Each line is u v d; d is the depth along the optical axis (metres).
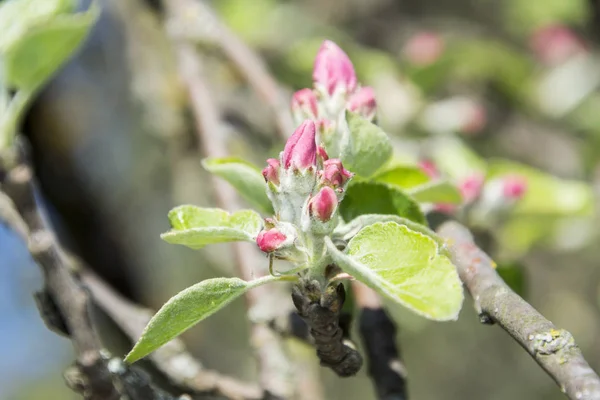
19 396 1.45
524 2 1.42
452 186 0.56
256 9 1.28
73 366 0.55
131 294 0.96
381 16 1.46
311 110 0.53
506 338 1.36
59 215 0.96
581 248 0.90
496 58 1.14
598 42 1.15
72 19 0.58
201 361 1.00
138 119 1.00
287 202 0.50
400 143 0.92
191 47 0.79
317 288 0.50
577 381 0.46
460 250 0.53
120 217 0.97
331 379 1.18
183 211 0.52
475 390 1.36
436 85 1.11
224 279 0.49
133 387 0.57
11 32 0.58
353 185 0.53
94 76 1.00
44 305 0.57
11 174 0.55
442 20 1.47
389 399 0.57
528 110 1.16
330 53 0.54
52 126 0.96
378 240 0.49
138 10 1.03
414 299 0.47
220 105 0.91
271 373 0.62
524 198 0.73
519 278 0.65
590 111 1.16
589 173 1.07
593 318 1.32
